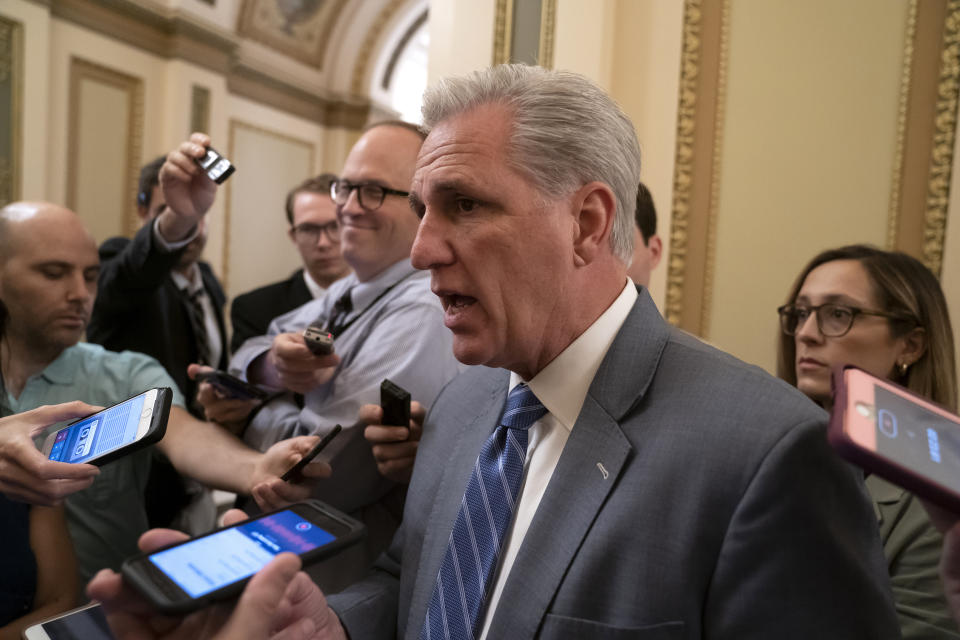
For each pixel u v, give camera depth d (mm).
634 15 2025
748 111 1946
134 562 538
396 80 8625
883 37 1810
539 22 2070
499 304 700
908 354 1148
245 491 1094
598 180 708
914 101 1778
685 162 1990
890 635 583
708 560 614
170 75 5852
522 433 769
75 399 1316
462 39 2145
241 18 6586
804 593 576
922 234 1777
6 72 4570
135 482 1372
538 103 688
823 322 1178
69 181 5184
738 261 1961
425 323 1180
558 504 686
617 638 607
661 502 638
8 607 1078
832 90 1864
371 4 7727
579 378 741
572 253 716
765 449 604
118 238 2451
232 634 499
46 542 1159
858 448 459
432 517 836
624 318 766
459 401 948
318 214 2486
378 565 973
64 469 807
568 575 651
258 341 1517
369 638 828
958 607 480
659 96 2004
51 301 1244
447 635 720
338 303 1373
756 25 1935
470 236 689
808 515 579
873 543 608
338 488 1137
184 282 2332
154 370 1412
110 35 5387
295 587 590
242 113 6879
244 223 7031
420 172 726
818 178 1882
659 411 692
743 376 680
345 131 8164
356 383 1164
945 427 513
